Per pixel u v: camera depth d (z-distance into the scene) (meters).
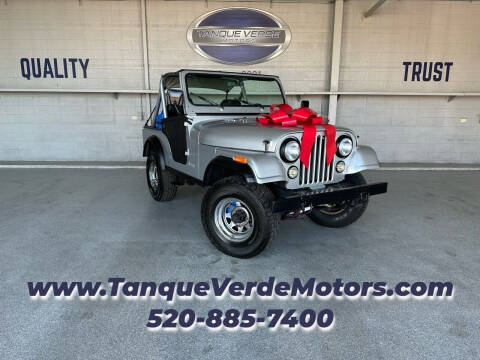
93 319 1.93
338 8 6.37
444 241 3.08
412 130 7.04
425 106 6.95
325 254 2.79
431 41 6.71
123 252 2.80
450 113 6.97
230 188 2.58
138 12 6.51
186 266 2.57
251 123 2.92
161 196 4.06
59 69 6.69
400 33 6.68
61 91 6.58
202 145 2.99
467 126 7.02
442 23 6.63
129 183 5.20
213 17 6.55
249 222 2.61
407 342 1.76
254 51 6.71
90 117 6.88
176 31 6.59
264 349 1.71
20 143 6.93
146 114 6.90
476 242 3.06
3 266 2.53
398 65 6.80
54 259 2.66
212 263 2.62
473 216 3.76
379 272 2.50
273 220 2.46
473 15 6.60
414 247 2.94
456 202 4.30
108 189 4.83
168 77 3.50
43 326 1.86
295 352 1.69
